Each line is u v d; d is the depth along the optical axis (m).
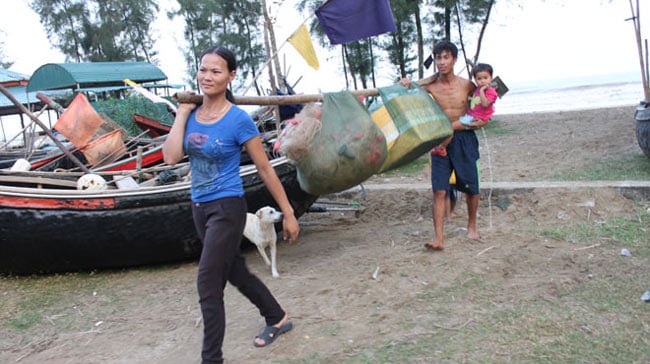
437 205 5.03
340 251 5.64
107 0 36.91
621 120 13.27
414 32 19.56
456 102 4.93
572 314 3.49
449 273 4.47
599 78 68.50
